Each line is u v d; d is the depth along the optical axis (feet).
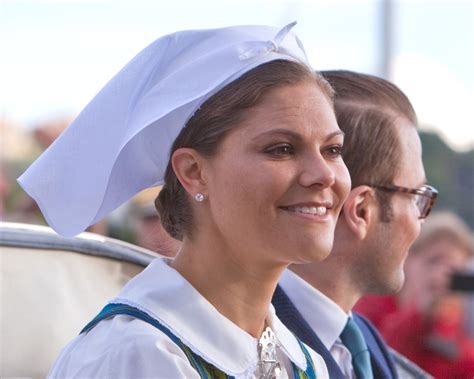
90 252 17.10
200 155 11.79
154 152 12.52
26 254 16.52
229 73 11.69
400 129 16.78
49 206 12.46
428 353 27.58
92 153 12.41
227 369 11.60
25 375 15.35
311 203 11.39
